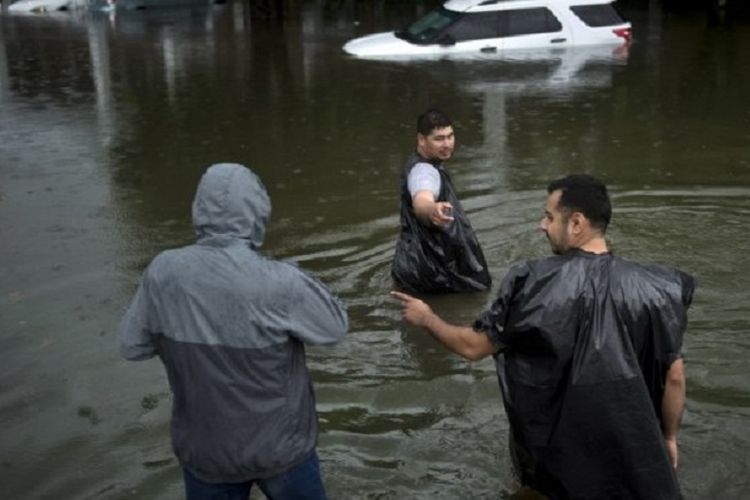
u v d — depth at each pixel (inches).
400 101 545.3
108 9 1106.1
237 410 128.4
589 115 498.6
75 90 627.2
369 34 854.5
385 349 231.5
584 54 676.7
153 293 129.9
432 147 251.0
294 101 559.5
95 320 249.0
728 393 205.3
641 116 494.0
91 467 182.7
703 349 225.3
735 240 300.7
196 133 486.0
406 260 261.0
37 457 186.4
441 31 695.1
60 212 350.6
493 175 386.3
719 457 179.9
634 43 730.2
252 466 129.1
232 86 617.3
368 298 260.8
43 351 231.6
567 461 141.2
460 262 258.4
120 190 380.8
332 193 365.7
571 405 138.7
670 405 141.1
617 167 396.5
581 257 141.1
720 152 418.6
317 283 131.5
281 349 128.8
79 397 209.9
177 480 177.6
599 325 137.4
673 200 346.9
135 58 756.6
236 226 130.4
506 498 169.5
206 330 127.4
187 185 386.3
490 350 146.4
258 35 874.8
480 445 187.6
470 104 531.5
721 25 839.1
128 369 222.7
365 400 206.7
